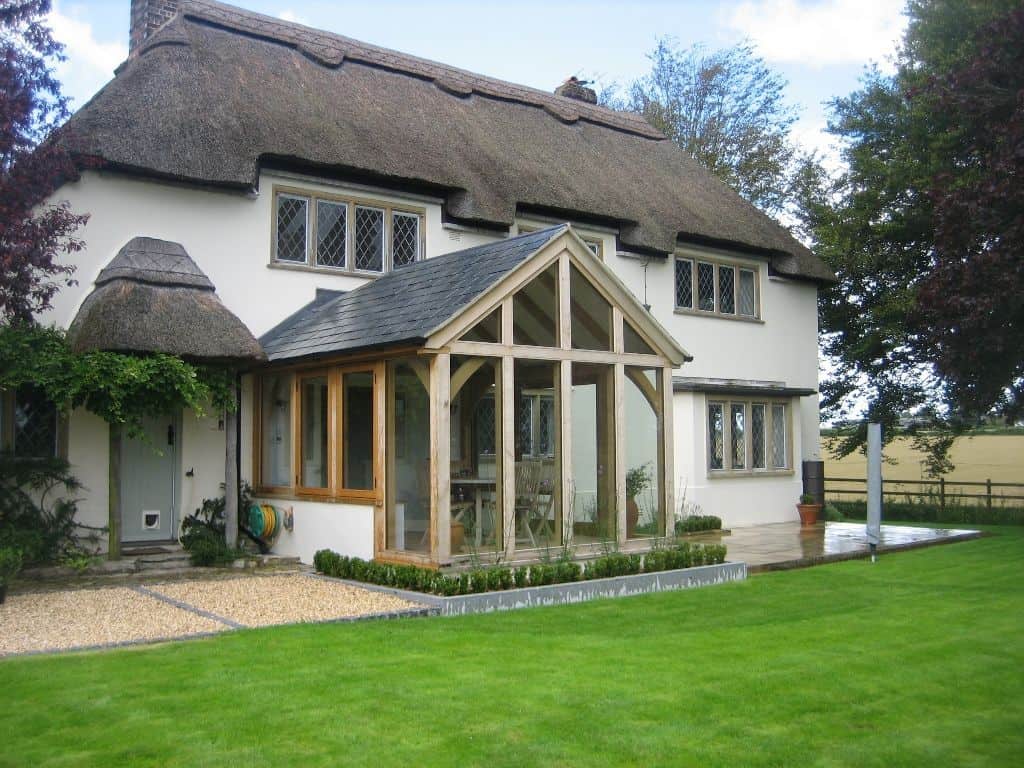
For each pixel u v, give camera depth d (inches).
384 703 224.7
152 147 482.3
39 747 194.7
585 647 289.9
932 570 489.1
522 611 356.8
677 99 1355.8
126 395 417.4
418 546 403.9
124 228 483.2
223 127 515.8
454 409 433.4
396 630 309.7
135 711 216.7
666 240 709.9
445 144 630.5
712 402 698.8
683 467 676.7
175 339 433.4
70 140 426.9
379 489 419.2
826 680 253.3
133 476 488.7
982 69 644.1
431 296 433.7
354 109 615.5
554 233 429.1
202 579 423.2
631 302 460.1
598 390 460.4
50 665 256.7
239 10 665.6
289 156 525.3
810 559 507.8
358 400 440.5
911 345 888.9
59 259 462.6
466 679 246.7
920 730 213.6
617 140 847.7
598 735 205.3
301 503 475.2
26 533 423.8
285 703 223.6
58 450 458.6
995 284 598.5
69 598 370.0
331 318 490.9
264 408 510.9
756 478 726.5
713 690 241.3
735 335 797.9
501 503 412.2
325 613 339.9
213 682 240.1
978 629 327.0
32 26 399.2
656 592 410.6
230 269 518.3
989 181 597.6
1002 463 1176.2
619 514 452.4
